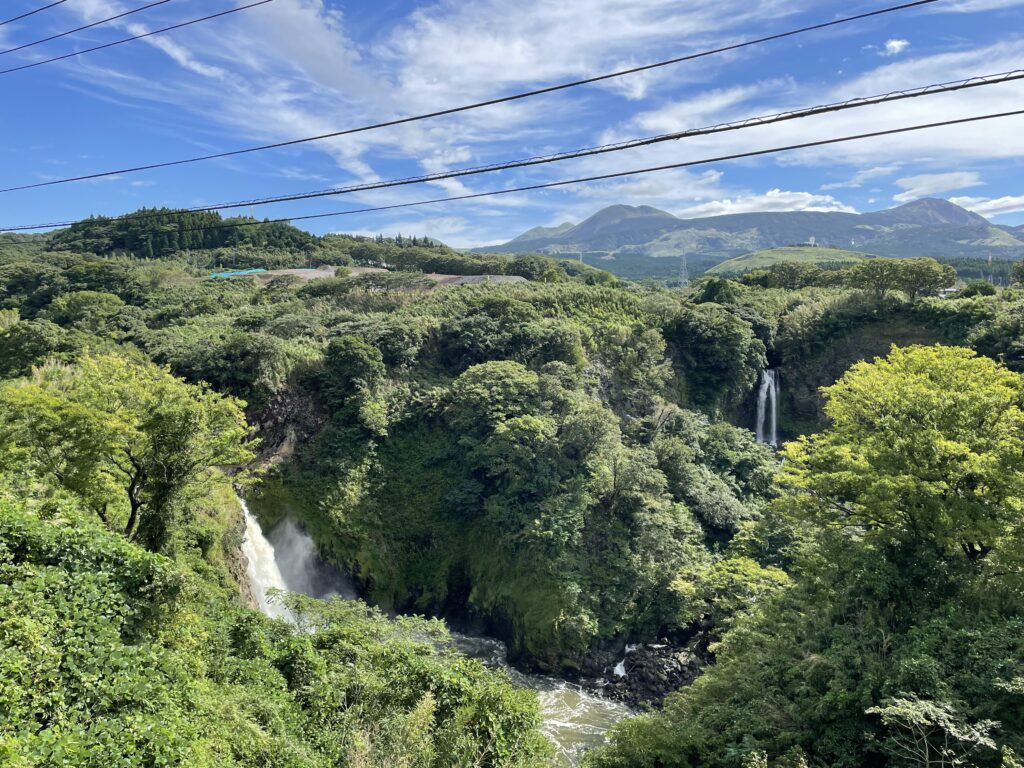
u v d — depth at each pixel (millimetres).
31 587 12133
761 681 19797
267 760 12781
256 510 37406
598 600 35031
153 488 22391
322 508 37875
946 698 14898
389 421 43281
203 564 27594
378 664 19062
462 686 18297
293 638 19250
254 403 40781
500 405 41656
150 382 22953
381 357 45250
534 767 16391
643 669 32938
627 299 63625
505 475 39719
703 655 33438
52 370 35156
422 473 42375
